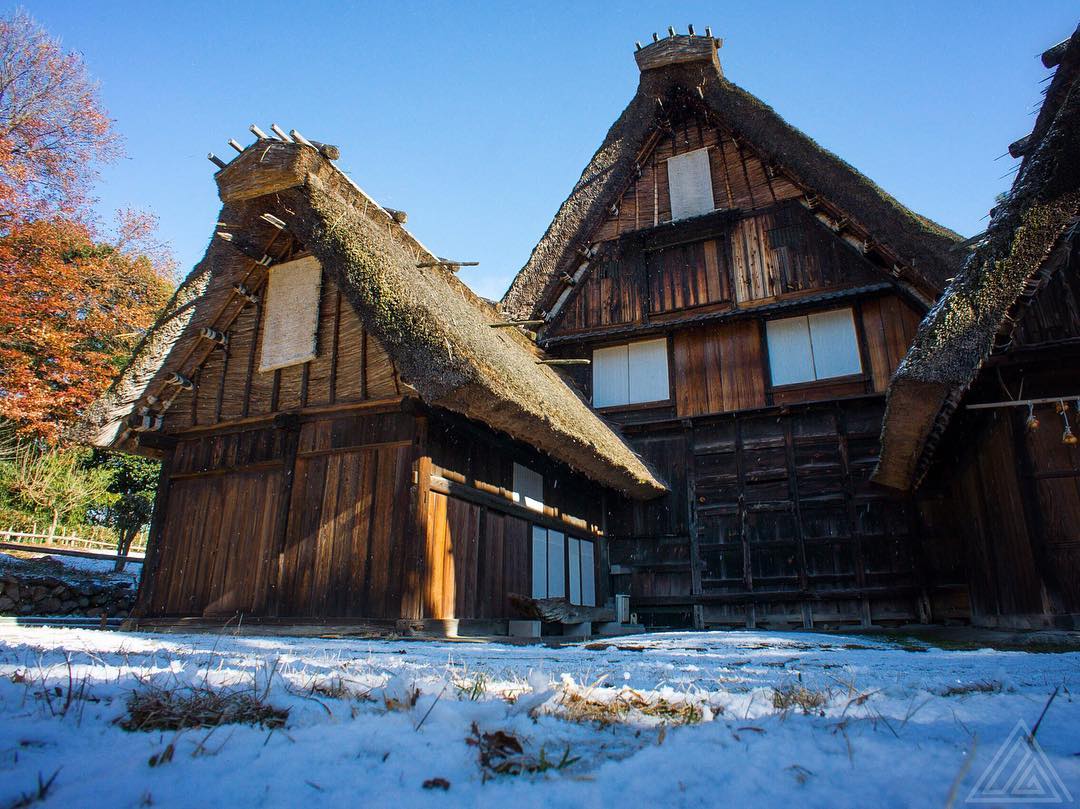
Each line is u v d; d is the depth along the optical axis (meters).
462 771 1.01
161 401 8.24
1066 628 5.49
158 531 7.91
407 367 5.79
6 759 1.00
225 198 6.80
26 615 9.73
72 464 15.39
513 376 6.78
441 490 6.68
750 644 4.59
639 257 11.73
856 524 9.23
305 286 7.69
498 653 3.70
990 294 5.26
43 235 16.55
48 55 17.62
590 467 7.99
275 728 1.28
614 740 1.26
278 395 7.59
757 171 11.41
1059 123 5.29
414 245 8.09
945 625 8.39
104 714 1.37
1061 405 5.66
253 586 6.97
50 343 15.62
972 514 7.73
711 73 11.44
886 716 1.42
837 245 10.44
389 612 6.12
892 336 9.74
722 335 10.77
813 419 9.87
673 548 10.12
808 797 0.86
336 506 6.79
